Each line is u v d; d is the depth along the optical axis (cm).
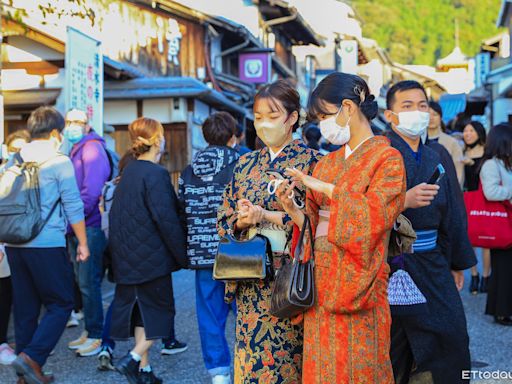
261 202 320
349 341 261
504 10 2333
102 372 497
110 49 1386
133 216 444
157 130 459
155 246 443
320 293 268
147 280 439
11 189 439
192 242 446
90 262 549
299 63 2616
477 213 594
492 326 601
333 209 255
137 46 1459
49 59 1027
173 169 1313
